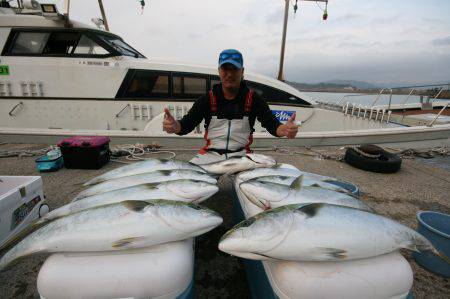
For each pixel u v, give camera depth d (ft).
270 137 18.67
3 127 18.88
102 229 4.63
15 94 18.63
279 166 8.48
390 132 19.76
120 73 18.60
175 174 7.89
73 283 3.94
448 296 5.76
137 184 7.55
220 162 8.66
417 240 4.71
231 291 5.92
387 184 12.42
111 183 7.74
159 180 7.70
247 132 10.19
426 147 20.54
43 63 18.19
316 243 4.31
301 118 21.03
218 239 7.81
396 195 11.15
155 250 4.41
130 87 18.94
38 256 6.84
